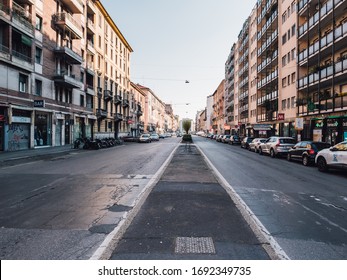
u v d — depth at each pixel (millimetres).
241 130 59469
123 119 54500
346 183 9586
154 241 4062
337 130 21500
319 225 4930
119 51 53000
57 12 28781
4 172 11141
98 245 3936
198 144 40219
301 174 11602
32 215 5371
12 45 22078
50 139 27547
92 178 9672
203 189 7742
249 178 10102
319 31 23812
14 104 21500
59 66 29234
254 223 4883
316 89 26641
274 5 37094
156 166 13117
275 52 36125
